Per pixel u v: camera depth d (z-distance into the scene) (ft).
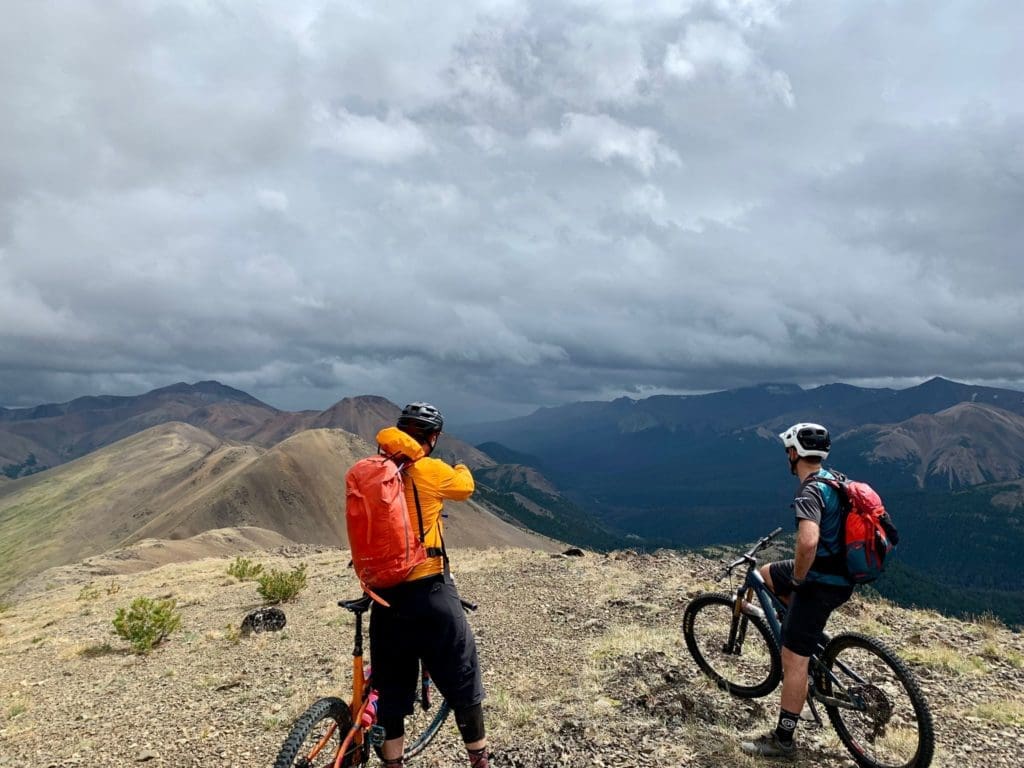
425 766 19.12
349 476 14.78
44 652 46.55
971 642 32.55
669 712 21.84
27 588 180.14
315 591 58.85
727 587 44.29
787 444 19.90
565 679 26.27
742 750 19.42
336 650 35.45
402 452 14.97
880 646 18.43
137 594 73.82
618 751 19.29
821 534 18.65
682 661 26.81
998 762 18.69
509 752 19.51
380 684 15.20
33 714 28.78
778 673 21.80
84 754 22.36
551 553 69.62
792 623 19.27
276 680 30.12
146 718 25.93
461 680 15.10
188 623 50.31
